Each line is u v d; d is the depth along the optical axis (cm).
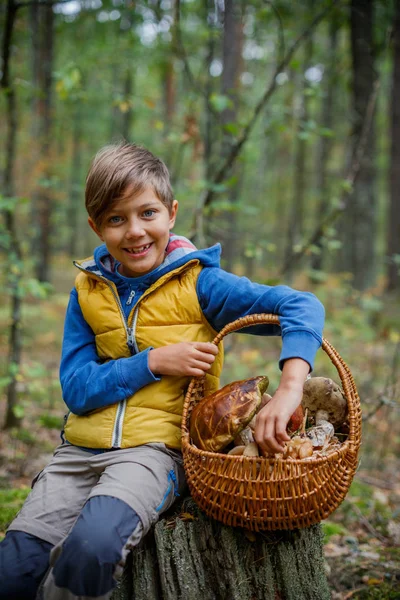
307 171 1575
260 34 774
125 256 183
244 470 153
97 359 196
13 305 407
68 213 1590
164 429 177
